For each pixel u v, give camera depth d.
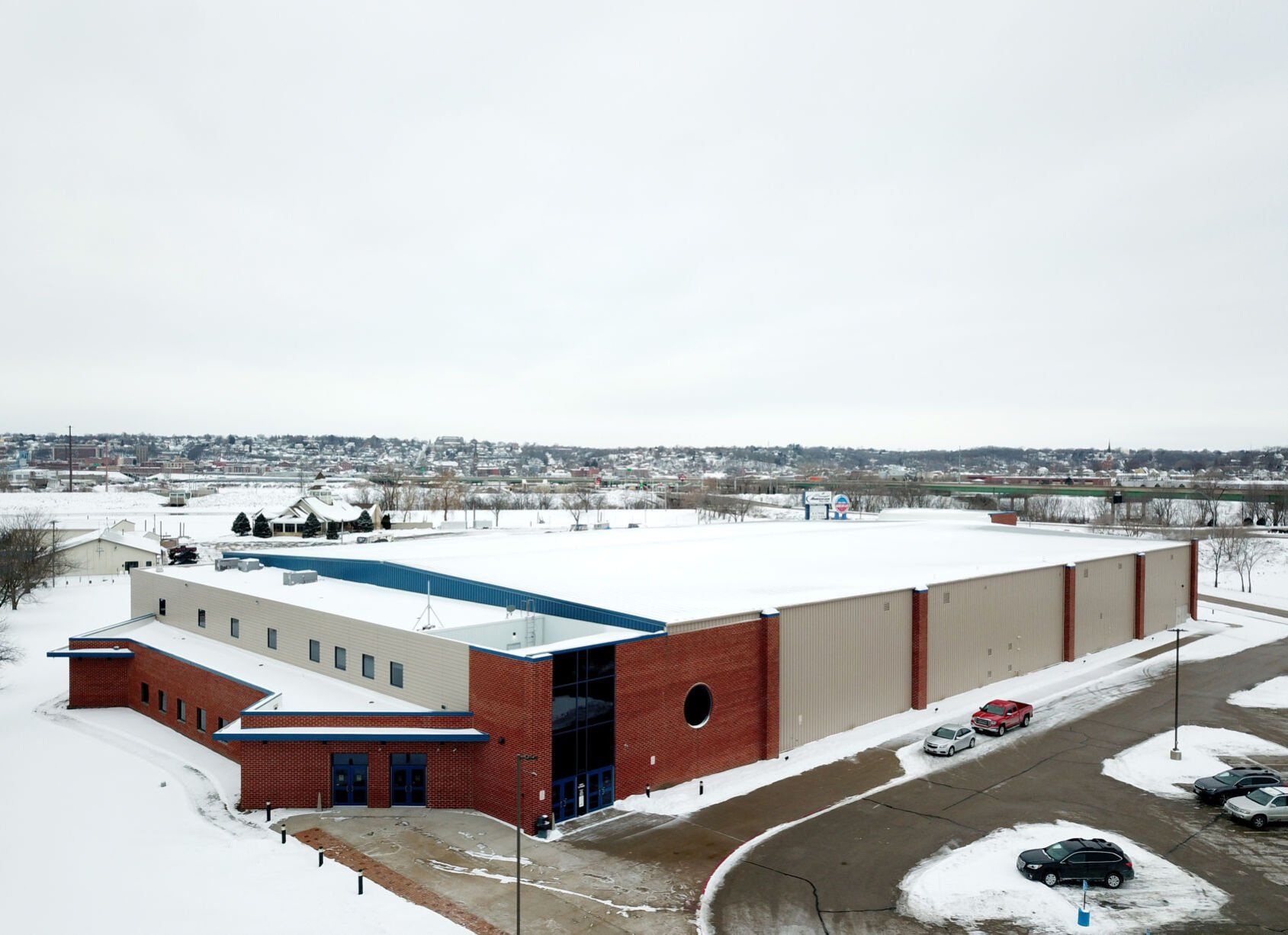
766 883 27.86
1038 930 25.11
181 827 32.22
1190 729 44.69
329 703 37.44
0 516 148.75
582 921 25.34
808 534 79.19
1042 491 185.25
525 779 32.09
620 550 63.62
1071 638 60.41
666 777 36.66
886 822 32.84
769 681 40.28
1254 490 173.00
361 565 52.62
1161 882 28.17
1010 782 37.22
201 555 116.56
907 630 48.06
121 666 51.56
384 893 26.75
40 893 26.52
